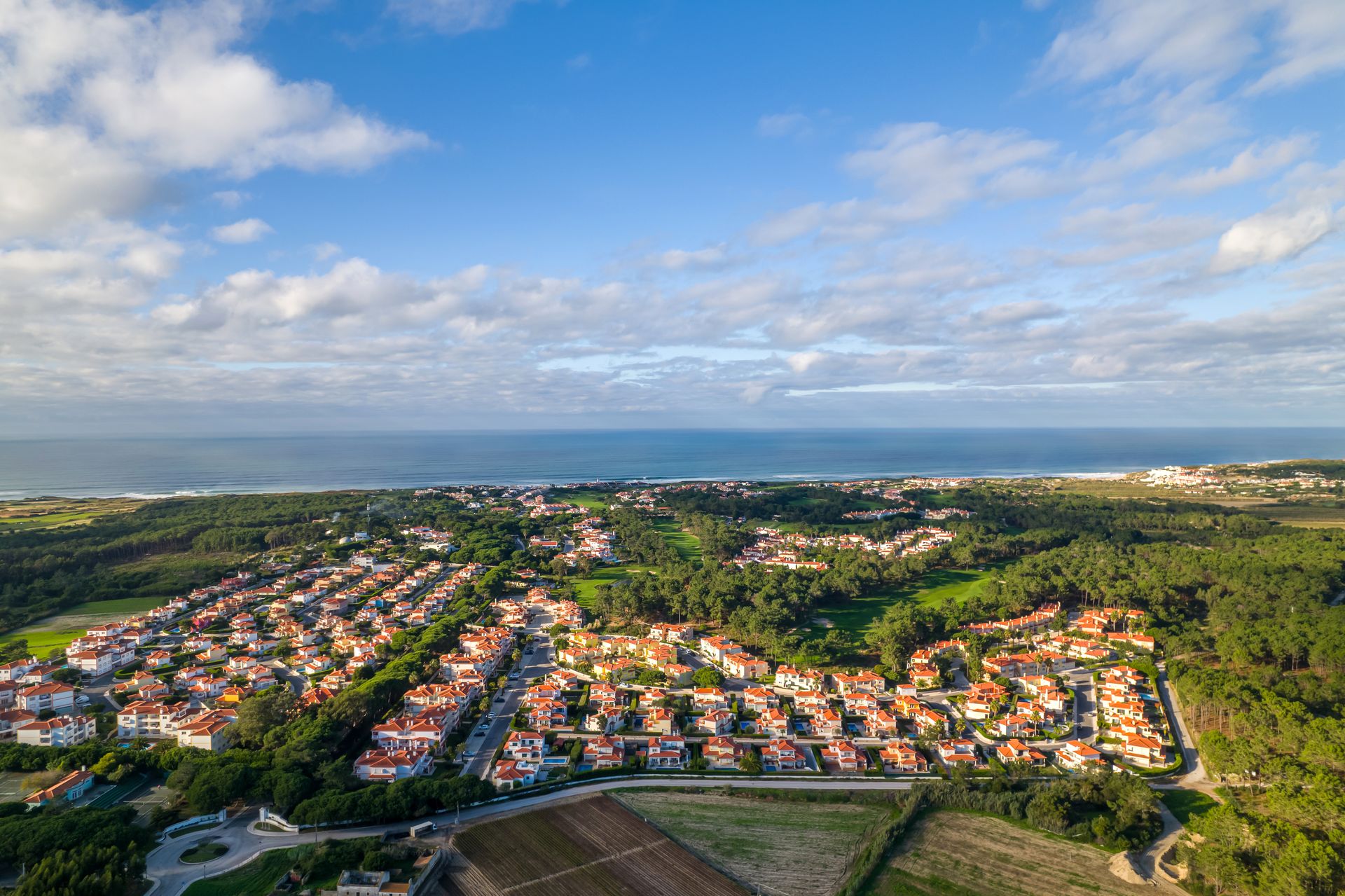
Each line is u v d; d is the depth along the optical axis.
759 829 121.31
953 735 164.38
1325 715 155.50
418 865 108.00
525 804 129.50
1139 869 109.25
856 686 190.62
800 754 154.88
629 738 161.75
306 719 155.62
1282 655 184.62
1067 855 113.38
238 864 108.25
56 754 138.50
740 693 188.75
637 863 110.19
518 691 191.25
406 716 160.62
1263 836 106.00
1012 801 127.00
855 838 118.56
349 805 119.62
